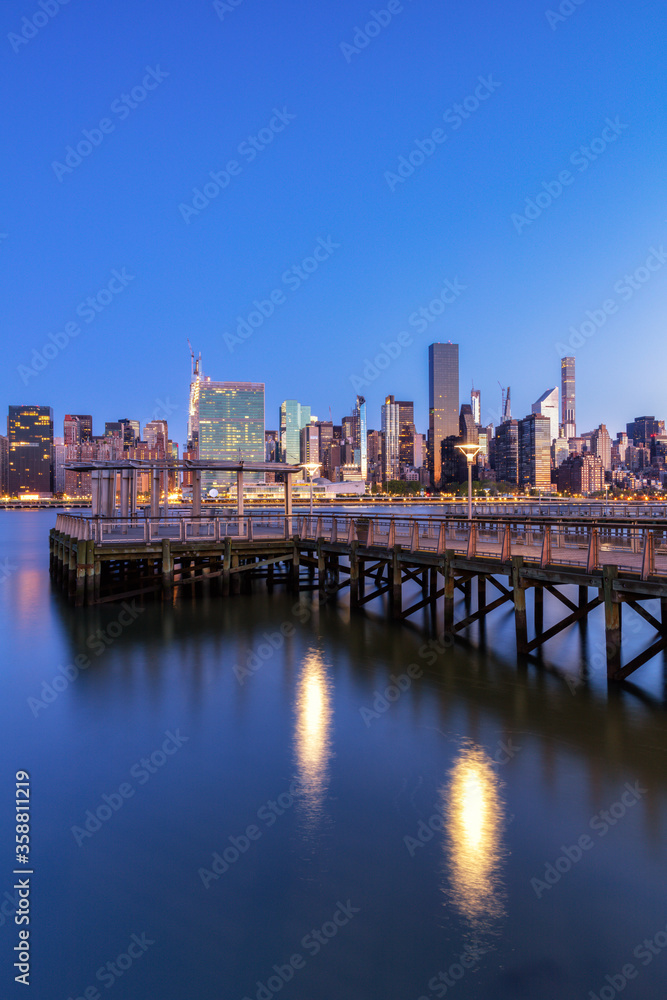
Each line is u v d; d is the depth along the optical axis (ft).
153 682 65.87
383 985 27.43
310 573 118.11
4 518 614.75
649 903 31.63
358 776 44.98
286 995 27.35
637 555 72.95
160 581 118.62
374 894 32.96
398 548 89.92
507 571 70.74
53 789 44.16
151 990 27.81
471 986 27.32
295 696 61.11
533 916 31.04
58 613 101.14
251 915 31.76
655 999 26.37
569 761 45.93
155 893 33.65
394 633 84.58
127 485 136.05
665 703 56.85
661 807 39.65
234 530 127.13
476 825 38.37
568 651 74.95
